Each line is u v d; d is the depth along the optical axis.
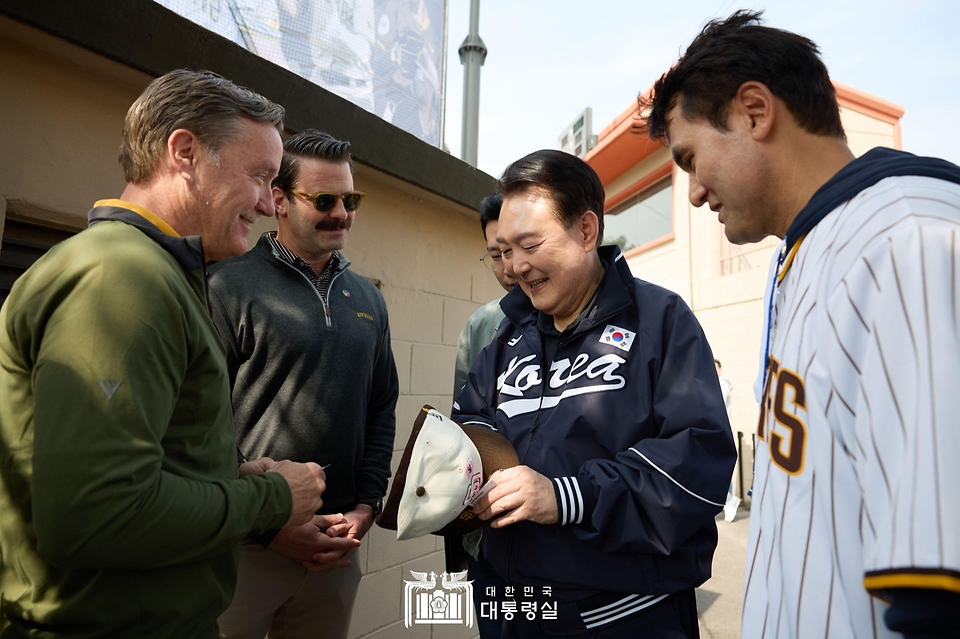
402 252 2.44
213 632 0.96
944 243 0.49
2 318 0.84
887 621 0.46
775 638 0.64
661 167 9.72
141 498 0.76
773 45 0.72
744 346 7.62
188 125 0.99
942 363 0.46
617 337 1.25
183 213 1.01
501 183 1.34
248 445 1.52
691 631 1.24
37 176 1.40
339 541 1.49
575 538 1.17
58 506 0.71
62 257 0.82
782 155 0.72
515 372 1.40
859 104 7.88
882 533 0.47
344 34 2.32
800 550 0.60
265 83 1.74
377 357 1.85
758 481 0.73
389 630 2.27
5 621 0.80
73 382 0.73
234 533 0.91
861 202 0.60
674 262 9.30
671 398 1.18
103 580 0.80
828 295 0.58
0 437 0.81
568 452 1.23
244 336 1.53
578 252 1.27
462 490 1.13
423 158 2.35
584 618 1.17
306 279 1.65
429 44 2.79
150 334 0.80
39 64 1.41
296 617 1.64
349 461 1.64
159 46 1.49
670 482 1.09
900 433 0.47
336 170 1.64
